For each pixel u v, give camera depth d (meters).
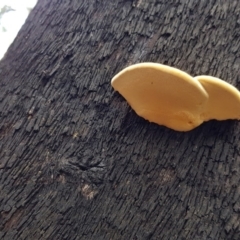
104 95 0.30
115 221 0.27
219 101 0.27
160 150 0.29
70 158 0.29
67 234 0.27
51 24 0.34
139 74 0.26
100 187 0.28
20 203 0.28
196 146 0.28
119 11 0.33
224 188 0.27
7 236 0.27
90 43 0.32
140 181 0.28
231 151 0.28
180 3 0.33
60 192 0.28
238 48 0.31
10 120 0.31
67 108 0.30
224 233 0.26
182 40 0.31
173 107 0.27
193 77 0.28
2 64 0.33
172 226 0.27
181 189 0.28
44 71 0.32
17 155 0.29
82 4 0.34
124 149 0.29
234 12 0.32
